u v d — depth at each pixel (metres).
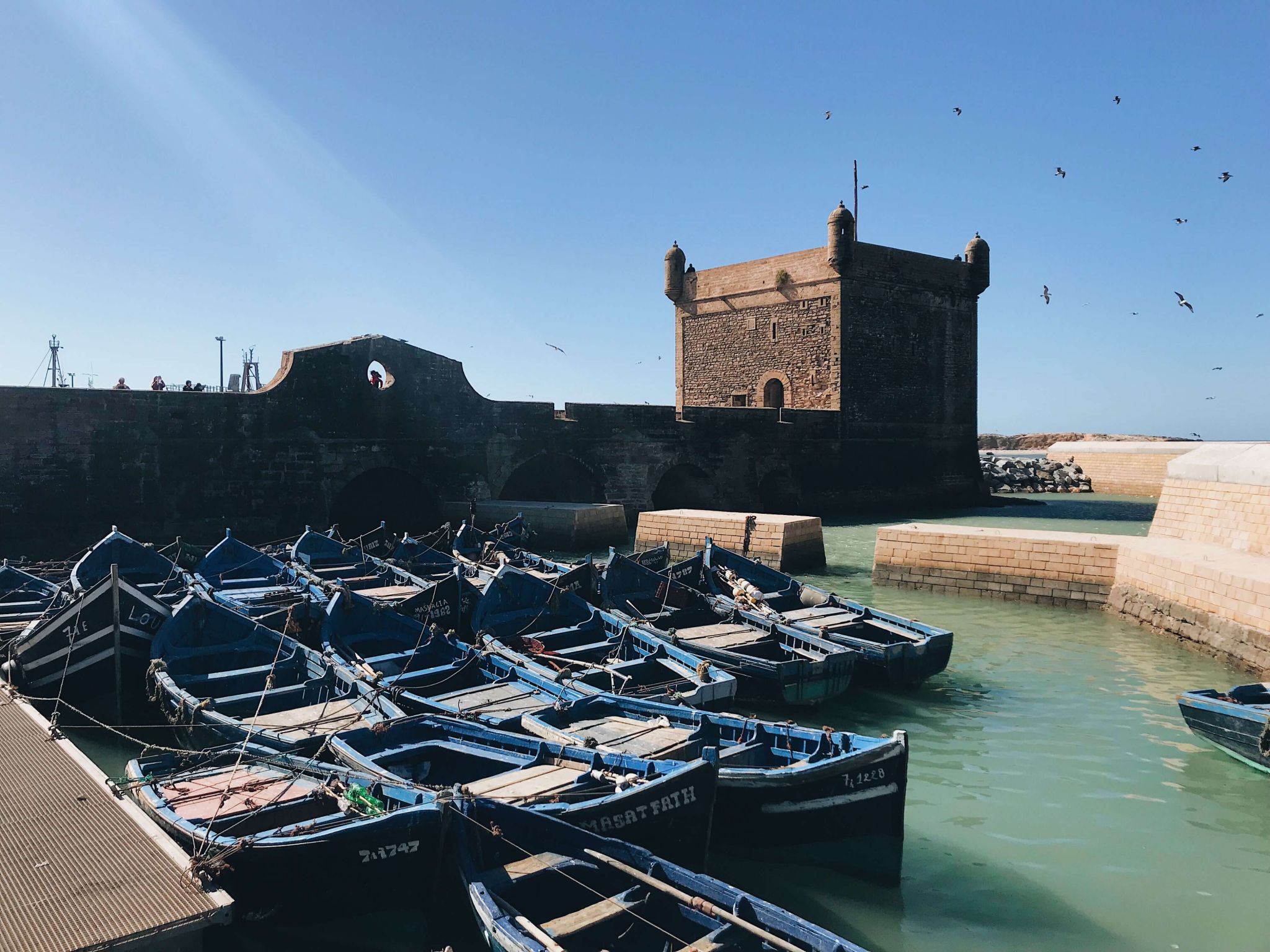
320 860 7.23
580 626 16.53
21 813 8.10
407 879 7.63
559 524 33.00
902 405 50.97
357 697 12.17
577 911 7.04
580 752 9.40
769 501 45.72
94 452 26.23
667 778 8.24
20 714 11.29
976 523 43.50
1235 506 20.78
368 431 32.09
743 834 9.26
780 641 16.11
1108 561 21.94
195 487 28.05
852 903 8.48
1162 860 9.27
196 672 14.12
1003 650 18.25
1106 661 17.30
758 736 10.41
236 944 7.53
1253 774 11.52
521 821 7.70
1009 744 12.69
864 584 26.78
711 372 54.62
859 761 8.96
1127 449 67.69
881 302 49.34
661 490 45.38
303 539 24.11
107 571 18.23
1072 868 9.11
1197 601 17.81
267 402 29.53
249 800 8.42
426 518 34.91
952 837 9.80
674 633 15.34
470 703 12.08
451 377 34.44
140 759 9.55
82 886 6.75
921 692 15.20
